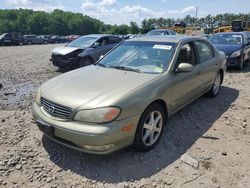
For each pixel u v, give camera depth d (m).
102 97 3.46
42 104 3.83
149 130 3.89
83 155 3.84
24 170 3.50
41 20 101.75
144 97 3.68
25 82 8.88
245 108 5.98
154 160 3.77
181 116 5.34
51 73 10.57
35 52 21.64
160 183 3.30
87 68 4.79
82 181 3.32
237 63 10.26
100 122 3.30
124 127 3.42
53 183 3.27
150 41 5.05
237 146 4.22
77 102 3.44
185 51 4.87
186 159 3.77
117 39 11.95
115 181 3.33
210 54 6.00
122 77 4.09
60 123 3.45
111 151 3.40
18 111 5.64
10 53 20.53
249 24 30.53
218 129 4.82
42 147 4.04
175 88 4.39
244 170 3.59
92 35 11.71
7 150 3.94
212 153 3.99
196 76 5.09
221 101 6.39
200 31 24.23
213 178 3.41
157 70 4.34
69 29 108.94
